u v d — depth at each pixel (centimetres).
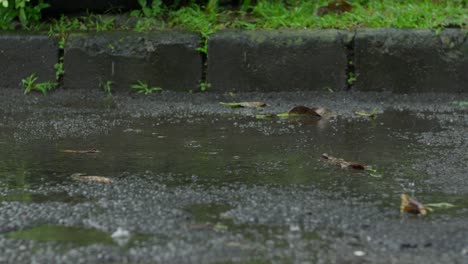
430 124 960
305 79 1191
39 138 867
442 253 475
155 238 502
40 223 538
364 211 567
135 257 466
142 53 1193
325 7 1309
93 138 868
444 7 1295
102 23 1259
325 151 800
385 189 639
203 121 986
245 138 871
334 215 555
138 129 928
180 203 590
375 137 877
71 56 1199
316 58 1186
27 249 482
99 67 1199
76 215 555
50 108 1078
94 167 719
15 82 1209
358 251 477
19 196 613
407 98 1157
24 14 1223
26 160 750
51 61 1203
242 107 1101
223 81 1194
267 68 1189
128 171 703
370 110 1070
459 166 729
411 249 482
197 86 1198
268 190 631
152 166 724
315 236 507
